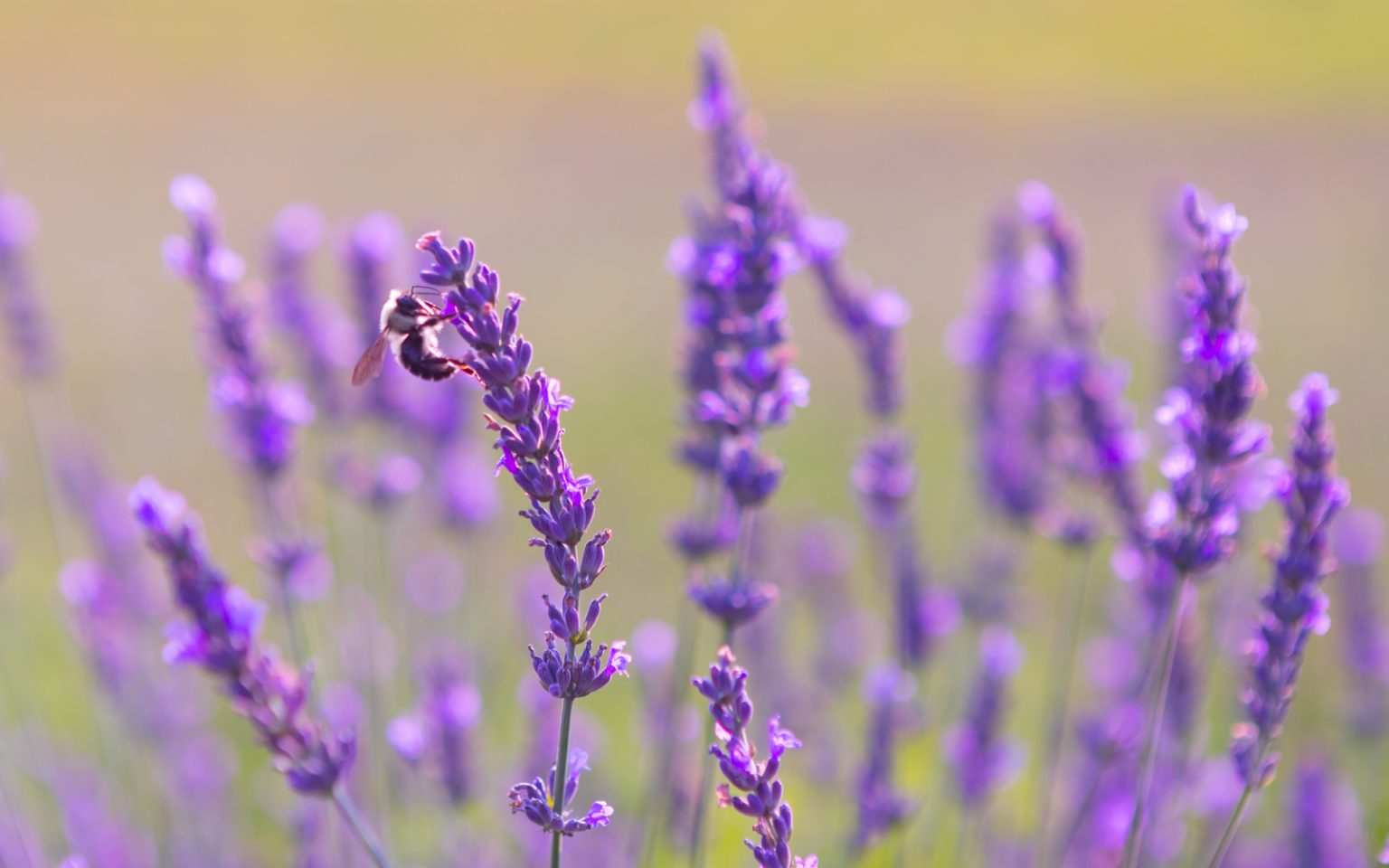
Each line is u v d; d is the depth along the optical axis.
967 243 2.64
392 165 3.35
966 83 4.68
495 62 4.96
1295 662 0.75
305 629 0.90
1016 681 1.03
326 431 0.90
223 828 0.92
